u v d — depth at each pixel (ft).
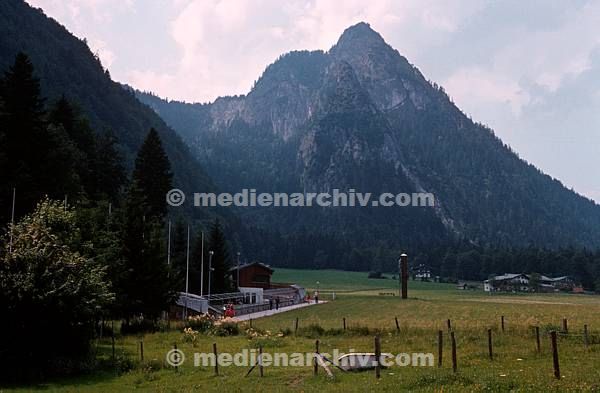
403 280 415.03
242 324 211.20
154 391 93.20
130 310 188.55
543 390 74.18
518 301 430.61
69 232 137.28
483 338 139.54
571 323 180.96
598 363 102.27
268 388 88.99
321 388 85.87
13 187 184.03
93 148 336.49
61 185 230.89
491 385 77.46
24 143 203.41
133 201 215.10
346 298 431.02
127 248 189.98
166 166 332.19
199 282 351.67
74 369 110.22
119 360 119.65
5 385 101.45
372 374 96.07
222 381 99.30
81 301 112.47
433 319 226.17
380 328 170.09
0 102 201.87
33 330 108.99
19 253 110.42
